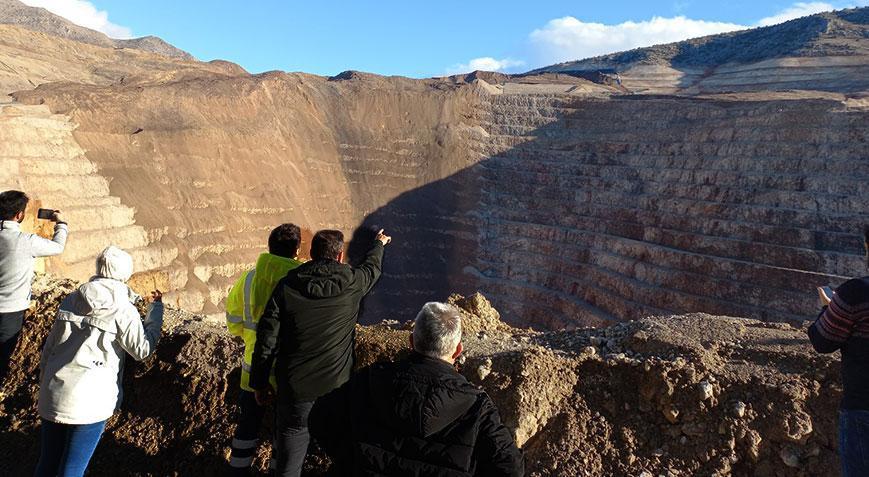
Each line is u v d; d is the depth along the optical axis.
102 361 3.60
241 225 43.25
